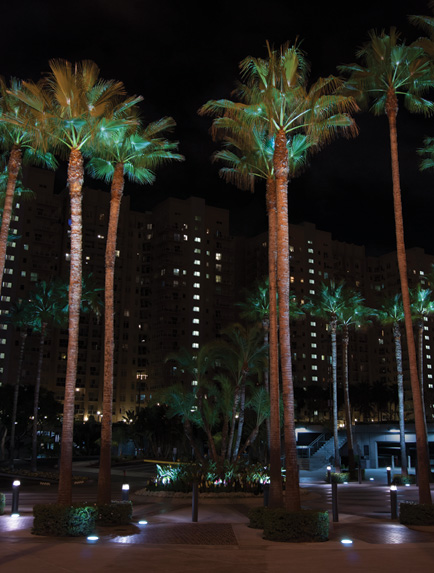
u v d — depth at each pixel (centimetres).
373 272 18888
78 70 2044
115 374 14100
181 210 15138
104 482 1919
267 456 4559
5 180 2995
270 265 2370
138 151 2353
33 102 1953
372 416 16262
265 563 1128
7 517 1953
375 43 2330
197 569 1053
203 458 3275
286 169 1870
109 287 2205
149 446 8262
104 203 14500
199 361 3403
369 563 1132
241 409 3438
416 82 2361
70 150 2042
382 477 5228
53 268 13438
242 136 2108
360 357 17688
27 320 6138
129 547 1312
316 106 1884
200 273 14962
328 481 4453
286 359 1684
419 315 5284
